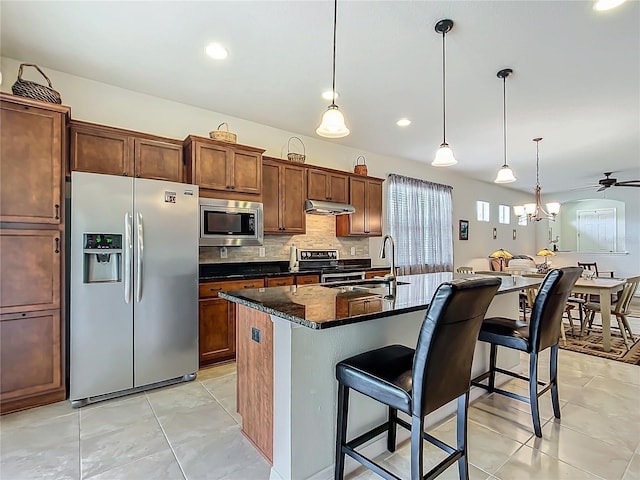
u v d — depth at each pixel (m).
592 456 1.86
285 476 1.59
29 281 2.36
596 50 2.58
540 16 2.20
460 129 4.36
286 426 1.58
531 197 9.47
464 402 1.53
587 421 2.22
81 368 2.43
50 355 2.44
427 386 1.30
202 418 2.26
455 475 1.70
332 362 1.71
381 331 1.94
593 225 8.98
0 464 1.79
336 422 1.72
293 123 4.20
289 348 1.57
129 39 2.47
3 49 2.61
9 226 2.29
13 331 2.31
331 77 3.03
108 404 2.46
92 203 2.48
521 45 2.53
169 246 2.80
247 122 4.12
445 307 1.26
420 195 6.08
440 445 1.61
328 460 1.70
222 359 3.28
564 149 5.20
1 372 2.28
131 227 2.62
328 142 4.93
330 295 1.96
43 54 2.68
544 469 1.75
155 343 2.73
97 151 2.83
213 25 2.31
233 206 3.47
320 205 4.30
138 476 1.70
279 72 2.95
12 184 2.29
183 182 3.31
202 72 2.96
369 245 5.43
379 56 2.68
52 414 2.31
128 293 2.60
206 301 3.14
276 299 1.81
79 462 1.81
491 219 8.04
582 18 2.22
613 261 8.44
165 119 3.51
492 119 4.02
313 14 2.20
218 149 3.40
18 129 2.32
